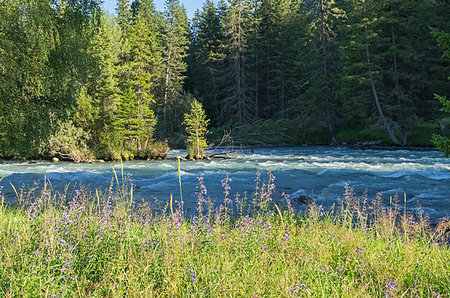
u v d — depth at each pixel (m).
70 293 3.42
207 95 60.12
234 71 57.22
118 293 3.35
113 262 4.12
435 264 4.71
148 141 35.06
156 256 4.34
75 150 29.75
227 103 55.34
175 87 53.44
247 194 13.50
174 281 3.62
